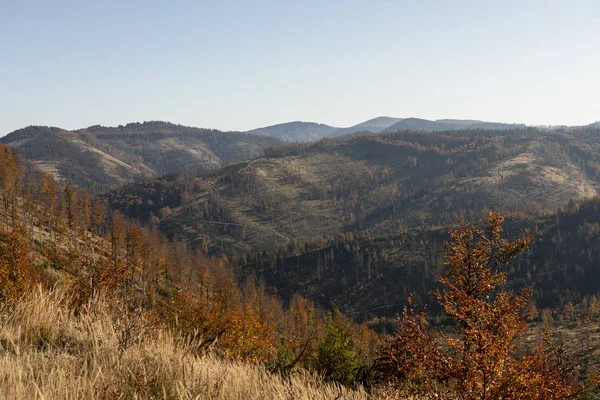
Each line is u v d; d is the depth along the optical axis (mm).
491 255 12102
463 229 12938
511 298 10062
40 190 116375
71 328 4875
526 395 8047
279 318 102875
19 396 2861
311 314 108875
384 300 181500
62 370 3408
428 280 183375
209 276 103562
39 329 4617
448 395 7918
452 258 12375
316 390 4680
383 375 8758
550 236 198750
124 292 6047
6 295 5520
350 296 192125
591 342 88812
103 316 5160
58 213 97500
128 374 3672
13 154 121938
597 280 166250
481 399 7746
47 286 6648
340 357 10023
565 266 176125
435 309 150000
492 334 8445
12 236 23969
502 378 8000
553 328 118938
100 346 4336
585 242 184875
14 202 94938
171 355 4504
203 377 4027
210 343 5715
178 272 99625
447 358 8297
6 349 4012
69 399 3115
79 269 6902
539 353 9000
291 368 6449
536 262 185750
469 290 11570
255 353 7805
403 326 9695
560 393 8539
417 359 8508
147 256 81500
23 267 18719
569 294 160500
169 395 3561
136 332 4715
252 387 4203
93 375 3602
